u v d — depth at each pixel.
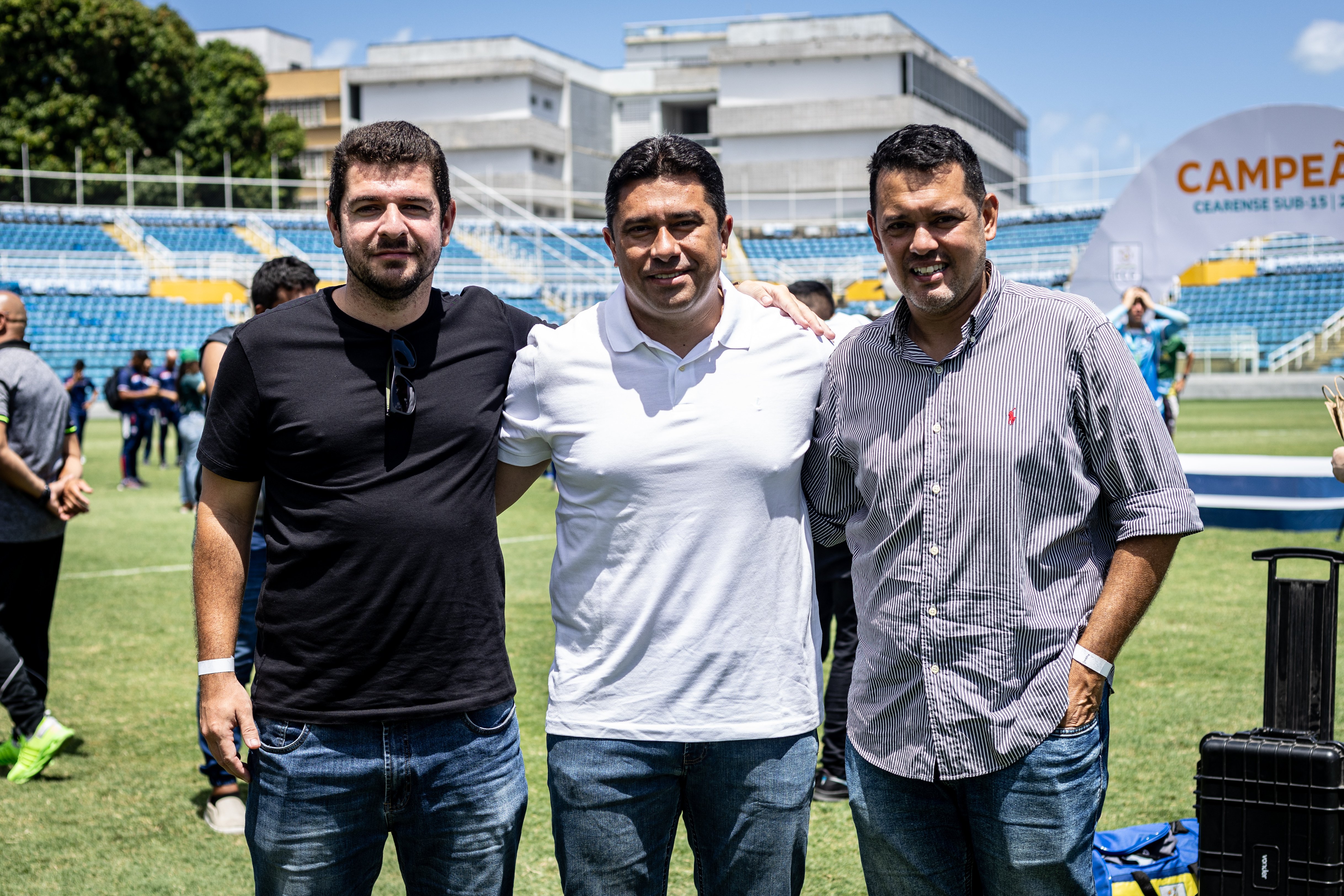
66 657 6.16
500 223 40.00
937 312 2.24
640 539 2.32
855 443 2.37
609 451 2.31
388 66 50.41
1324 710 2.54
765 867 2.38
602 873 2.37
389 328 2.30
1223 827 2.47
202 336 30.19
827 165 47.31
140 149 37.25
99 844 3.77
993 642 2.23
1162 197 8.97
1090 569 2.28
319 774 2.24
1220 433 17.19
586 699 2.36
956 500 2.24
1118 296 9.26
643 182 2.23
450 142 49.53
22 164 35.06
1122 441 2.19
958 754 2.25
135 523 11.14
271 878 2.29
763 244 41.47
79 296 30.11
